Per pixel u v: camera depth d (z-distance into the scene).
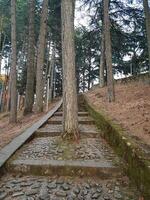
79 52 23.70
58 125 9.62
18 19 22.61
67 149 6.26
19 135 7.58
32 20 14.29
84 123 9.72
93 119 10.12
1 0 20.53
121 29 17.81
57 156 5.71
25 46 26.98
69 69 7.46
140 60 22.12
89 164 5.09
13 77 12.34
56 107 14.80
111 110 9.62
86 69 38.28
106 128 7.27
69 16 7.66
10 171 5.11
